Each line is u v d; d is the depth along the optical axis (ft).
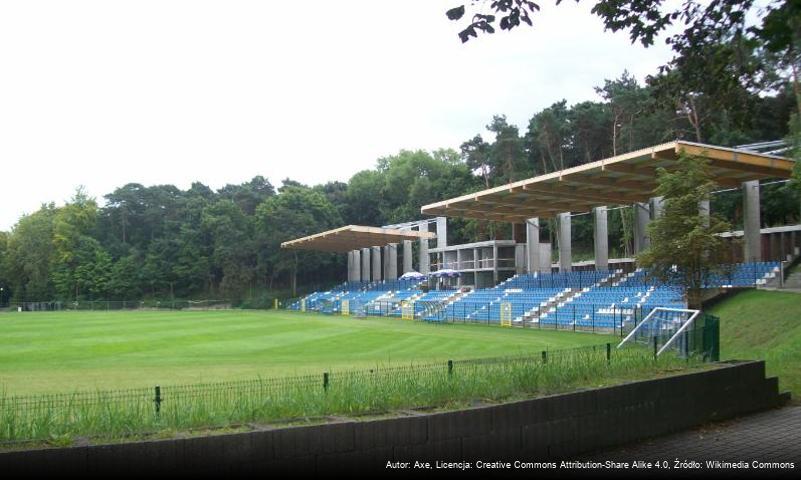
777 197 166.71
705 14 28.37
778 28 22.13
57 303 282.15
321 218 321.32
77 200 333.83
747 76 32.24
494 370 30.32
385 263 259.60
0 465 16.06
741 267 118.21
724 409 33.12
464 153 306.55
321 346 102.27
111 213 343.26
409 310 180.04
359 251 284.20
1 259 323.57
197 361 80.79
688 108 162.61
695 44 29.63
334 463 20.07
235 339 115.24
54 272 311.06
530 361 33.32
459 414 22.65
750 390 34.91
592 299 139.33
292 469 19.36
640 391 28.71
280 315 204.54
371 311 204.85
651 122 190.70
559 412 25.49
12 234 331.16
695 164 94.99
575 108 249.14
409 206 315.17
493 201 156.04
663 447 27.58
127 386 56.08
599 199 148.97
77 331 134.10
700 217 92.79
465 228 274.57
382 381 28.12
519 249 207.41
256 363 77.15
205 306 285.43
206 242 315.99
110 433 19.30
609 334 115.14
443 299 189.57
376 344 104.58
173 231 321.73
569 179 128.16
